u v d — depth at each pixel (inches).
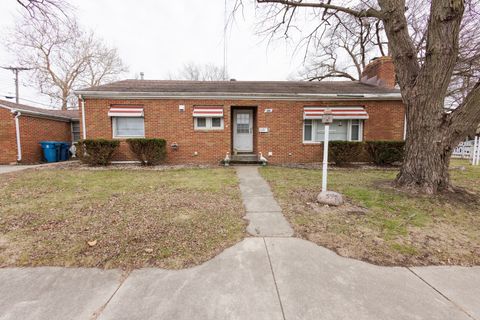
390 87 455.2
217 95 392.8
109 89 394.0
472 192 216.2
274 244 122.4
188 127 399.2
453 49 197.2
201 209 170.2
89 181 257.1
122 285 89.5
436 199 193.8
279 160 411.8
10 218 149.9
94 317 73.8
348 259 109.3
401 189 221.6
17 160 425.1
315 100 406.0
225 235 131.0
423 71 209.8
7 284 89.2
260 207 178.5
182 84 479.5
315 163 411.2
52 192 211.3
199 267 101.7
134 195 203.8
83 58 861.8
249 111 452.4
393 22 226.1
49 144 466.9
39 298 82.3
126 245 117.6
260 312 76.3
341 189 225.0
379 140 398.0
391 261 108.0
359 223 148.3
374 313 76.5
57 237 124.8
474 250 118.2
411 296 85.0
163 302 80.6
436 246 121.4
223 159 405.7
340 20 337.7
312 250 116.9
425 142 213.5
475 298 84.6
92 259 105.8
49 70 809.5
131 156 397.4
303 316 74.7
